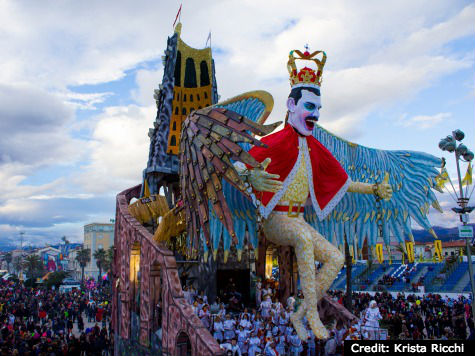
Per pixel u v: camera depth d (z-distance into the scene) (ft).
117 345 77.97
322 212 52.90
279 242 51.44
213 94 86.22
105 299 147.33
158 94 85.76
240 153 44.34
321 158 53.62
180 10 86.63
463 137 55.52
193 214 52.70
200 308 59.36
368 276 161.07
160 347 56.08
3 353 62.75
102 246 414.62
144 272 63.16
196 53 88.69
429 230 57.93
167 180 85.56
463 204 55.31
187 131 53.26
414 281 141.90
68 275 280.92
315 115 51.49
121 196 90.12
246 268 75.51
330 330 55.98
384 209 58.59
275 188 43.93
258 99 55.57
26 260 426.51
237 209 51.57
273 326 54.19
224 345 48.65
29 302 125.70
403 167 59.88
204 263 73.92
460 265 144.46
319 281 49.14
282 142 50.80
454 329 70.79
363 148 60.85
